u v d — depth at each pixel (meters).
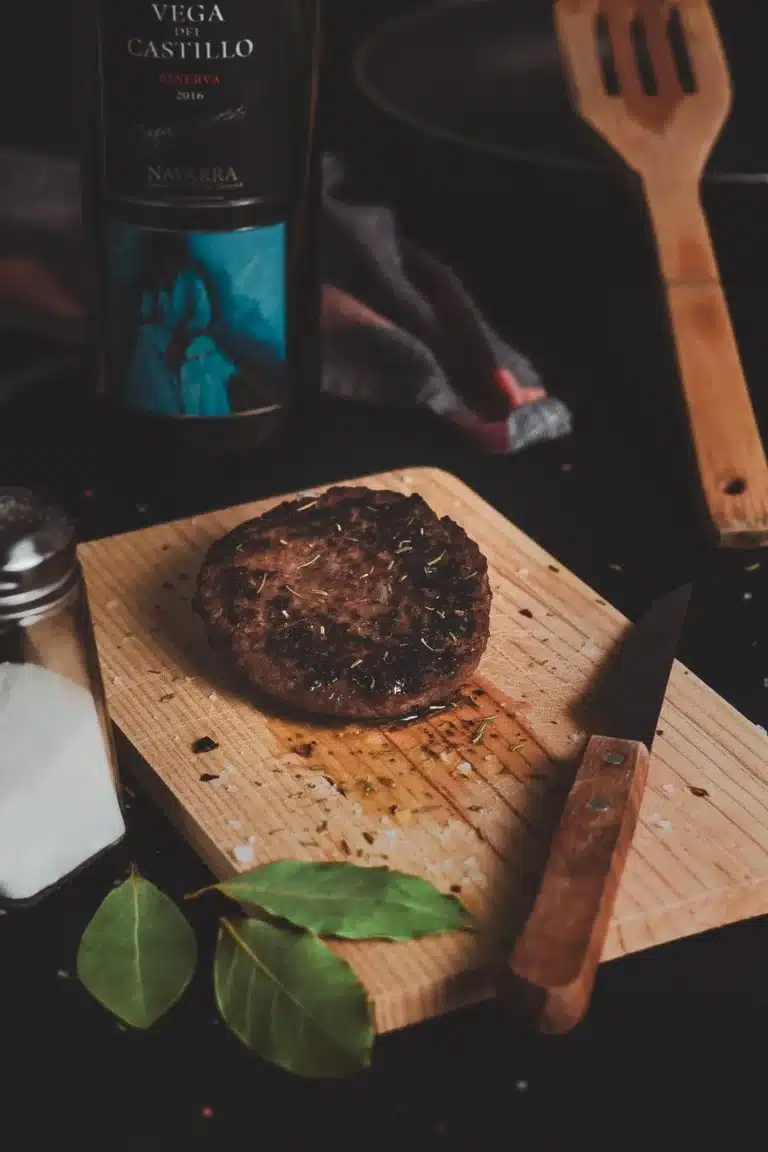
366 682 0.62
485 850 0.59
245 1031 0.54
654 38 0.80
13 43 0.95
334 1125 0.53
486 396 0.81
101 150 0.72
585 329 0.84
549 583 0.70
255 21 0.69
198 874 0.60
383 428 0.82
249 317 0.74
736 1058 0.55
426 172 0.80
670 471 0.80
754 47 0.91
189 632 0.67
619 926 0.57
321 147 0.77
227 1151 0.52
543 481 0.79
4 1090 0.54
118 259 0.74
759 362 0.84
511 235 0.80
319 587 0.66
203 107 0.70
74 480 0.77
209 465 0.79
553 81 0.93
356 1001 0.54
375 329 0.81
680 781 0.61
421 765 0.62
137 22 0.69
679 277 0.77
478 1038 0.55
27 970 0.57
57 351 0.84
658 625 0.67
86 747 0.59
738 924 0.59
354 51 0.88
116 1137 0.53
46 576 0.57
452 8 0.91
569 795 0.58
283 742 0.63
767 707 0.66
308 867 0.57
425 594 0.65
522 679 0.66
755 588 0.72
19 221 0.84
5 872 0.58
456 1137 0.53
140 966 0.55
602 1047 0.55
